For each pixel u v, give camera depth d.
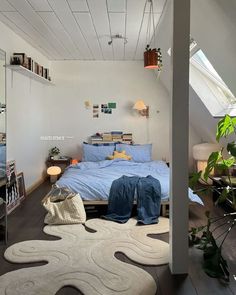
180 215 2.23
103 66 5.88
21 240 2.90
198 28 2.80
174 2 2.10
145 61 3.39
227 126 2.29
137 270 2.30
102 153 5.42
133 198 3.54
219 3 2.14
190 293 2.03
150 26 3.75
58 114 5.97
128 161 5.07
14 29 3.91
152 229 3.14
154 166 4.77
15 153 4.14
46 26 3.79
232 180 3.47
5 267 2.37
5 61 3.58
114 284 2.10
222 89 3.97
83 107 5.96
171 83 2.19
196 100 4.46
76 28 3.86
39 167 5.39
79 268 2.33
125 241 2.84
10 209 3.78
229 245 2.78
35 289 2.05
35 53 4.96
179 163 2.20
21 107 4.39
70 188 3.68
